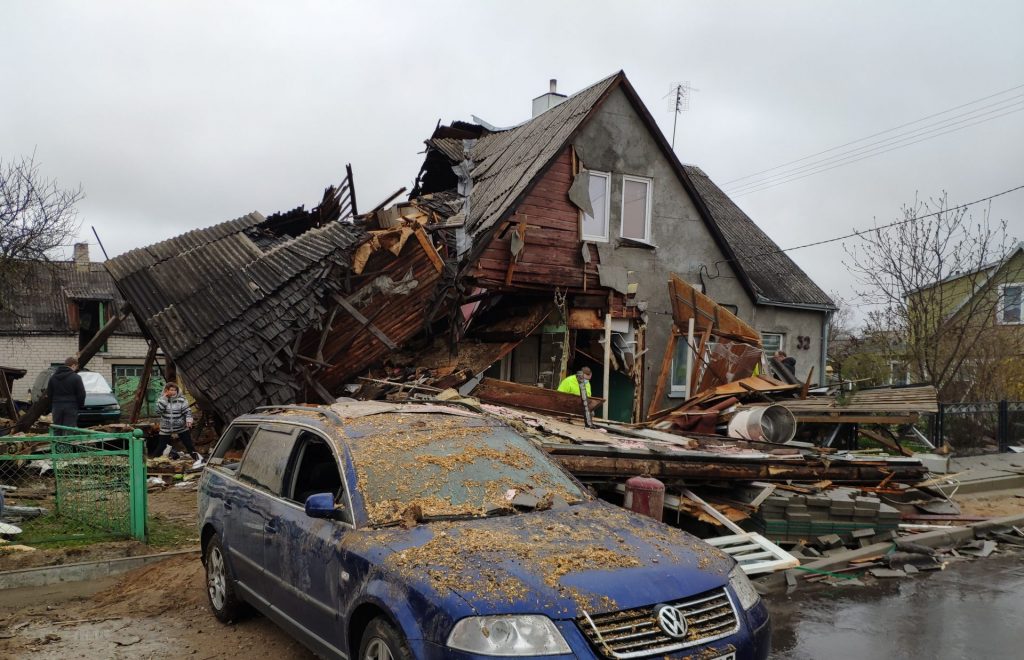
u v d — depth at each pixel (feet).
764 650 11.58
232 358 38.06
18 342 90.94
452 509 13.25
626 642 10.14
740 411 36.37
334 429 15.19
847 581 22.25
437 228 48.93
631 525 13.55
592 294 51.29
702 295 48.78
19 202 62.80
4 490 30.35
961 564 24.79
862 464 29.01
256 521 15.78
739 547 22.63
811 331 63.67
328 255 41.39
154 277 40.29
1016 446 49.75
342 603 12.17
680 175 55.31
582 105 53.11
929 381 52.42
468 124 71.20
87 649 15.72
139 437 23.89
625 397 53.78
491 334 49.06
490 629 9.85
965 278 62.08
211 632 16.84
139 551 22.58
